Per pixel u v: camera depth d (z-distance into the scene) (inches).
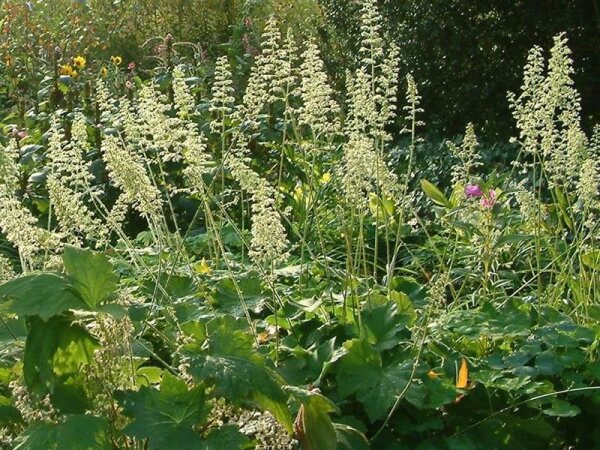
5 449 112.7
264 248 144.3
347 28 437.1
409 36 406.3
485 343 150.6
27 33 452.8
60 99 335.9
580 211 196.9
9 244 239.6
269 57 180.1
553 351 140.4
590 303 172.9
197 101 345.4
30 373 109.6
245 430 120.3
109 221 161.2
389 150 397.4
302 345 145.8
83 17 502.9
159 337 145.6
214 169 252.5
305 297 168.9
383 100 173.2
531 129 182.7
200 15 551.5
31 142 301.4
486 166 357.4
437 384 133.7
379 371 134.8
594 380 141.2
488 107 391.9
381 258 250.1
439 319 151.3
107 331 113.8
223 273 179.8
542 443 137.0
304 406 116.3
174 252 185.5
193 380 116.3
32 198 271.4
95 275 109.6
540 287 173.2
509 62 387.5
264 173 286.5
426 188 190.2
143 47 500.1
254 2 539.8
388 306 143.4
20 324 126.6
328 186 255.6
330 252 232.7
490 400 135.7
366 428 131.8
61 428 105.8
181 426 109.2
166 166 274.8
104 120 287.7
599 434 141.2
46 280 107.6
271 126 303.3
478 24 392.2
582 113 387.9
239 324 145.9
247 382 110.3
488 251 168.9
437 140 398.6
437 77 398.9
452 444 133.0
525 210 183.0
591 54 381.4
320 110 175.5
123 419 115.2
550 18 379.6
